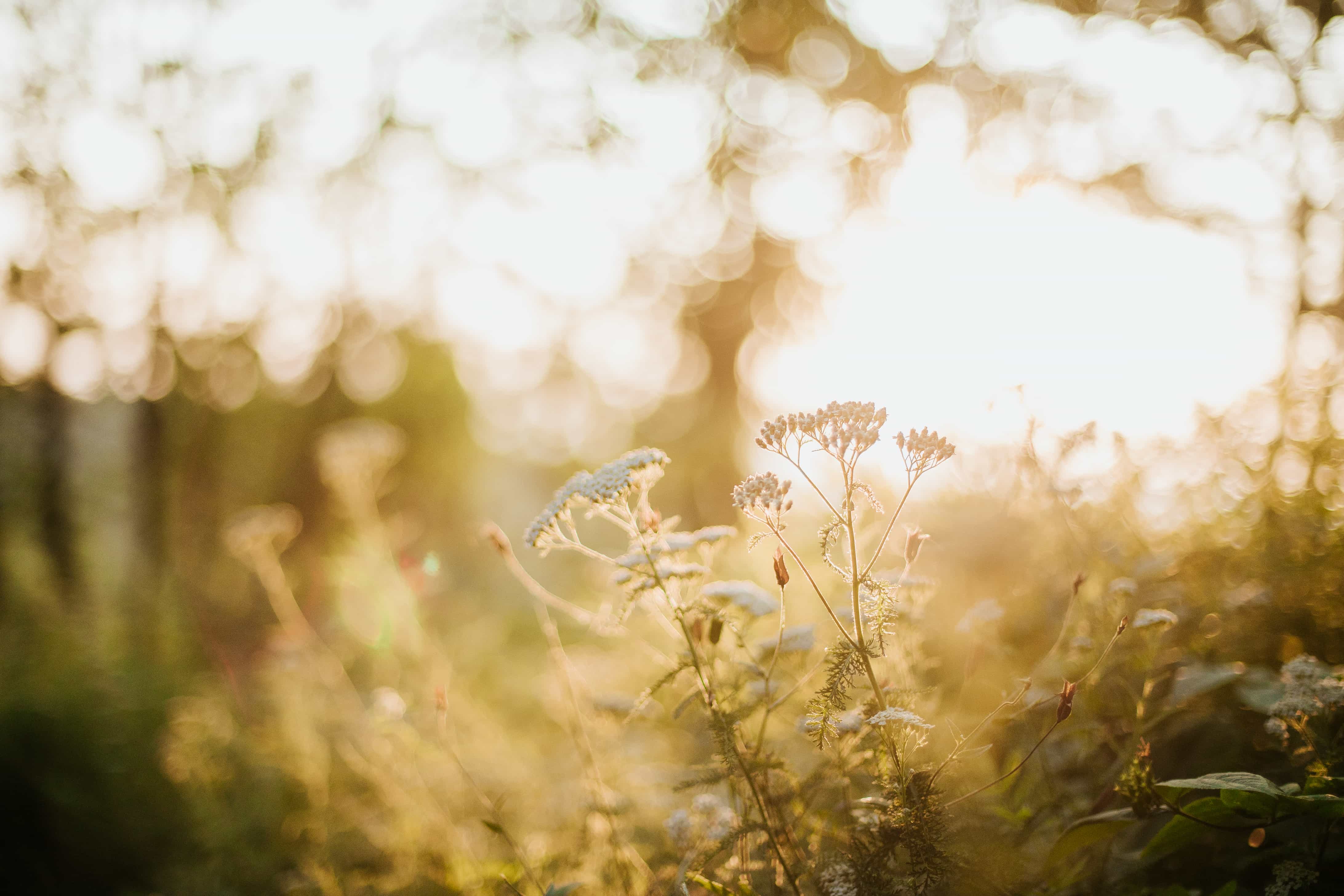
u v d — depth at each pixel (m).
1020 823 2.23
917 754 2.16
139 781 4.87
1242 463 3.37
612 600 2.76
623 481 2.10
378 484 5.73
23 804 4.52
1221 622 2.86
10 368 8.93
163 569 8.91
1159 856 2.07
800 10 12.02
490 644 6.52
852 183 12.38
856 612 1.83
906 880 1.83
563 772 3.84
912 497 3.67
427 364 12.71
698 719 2.97
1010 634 2.89
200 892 3.83
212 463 10.31
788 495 1.94
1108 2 7.82
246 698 5.74
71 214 9.04
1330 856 1.92
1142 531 3.38
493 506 15.26
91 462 9.91
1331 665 2.61
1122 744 2.50
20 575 7.32
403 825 3.53
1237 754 2.38
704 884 1.95
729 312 13.71
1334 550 2.81
